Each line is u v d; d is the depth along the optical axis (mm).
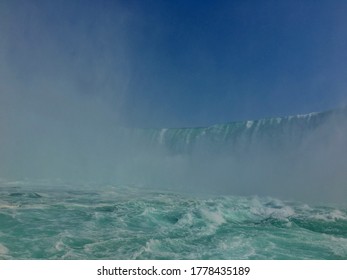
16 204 11531
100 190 18531
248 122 29062
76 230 8492
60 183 21938
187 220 9719
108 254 7004
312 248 7812
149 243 7512
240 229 9273
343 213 12320
